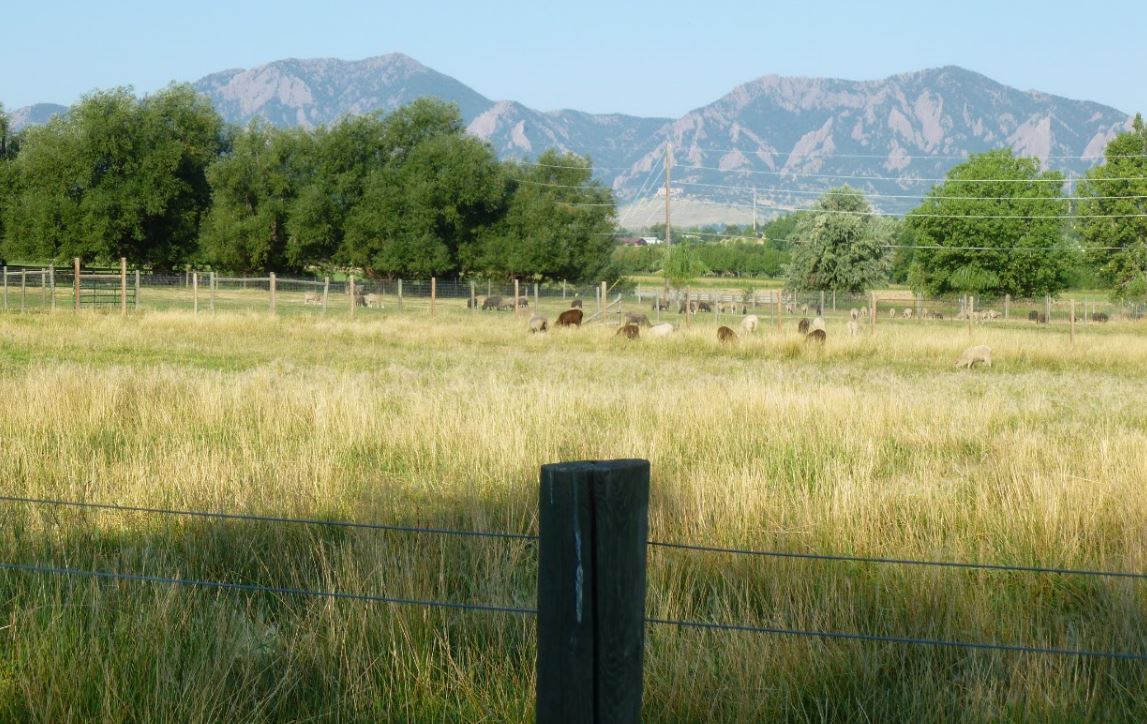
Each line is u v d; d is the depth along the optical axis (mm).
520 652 4656
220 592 5207
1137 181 73875
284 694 4254
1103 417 14000
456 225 76500
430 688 4438
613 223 88125
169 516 6621
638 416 12188
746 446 10641
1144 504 7023
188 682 4156
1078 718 4176
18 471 8570
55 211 73312
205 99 79375
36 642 4488
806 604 5094
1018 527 6836
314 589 5371
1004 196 75250
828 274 75188
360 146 77062
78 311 35031
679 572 5633
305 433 11000
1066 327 51438
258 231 74562
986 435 11789
